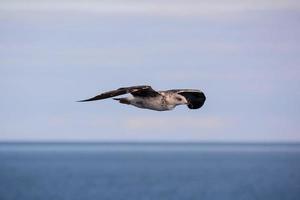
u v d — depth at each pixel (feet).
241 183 394.52
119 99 99.30
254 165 631.15
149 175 475.72
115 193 338.75
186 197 323.57
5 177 442.50
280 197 325.21
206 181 411.54
